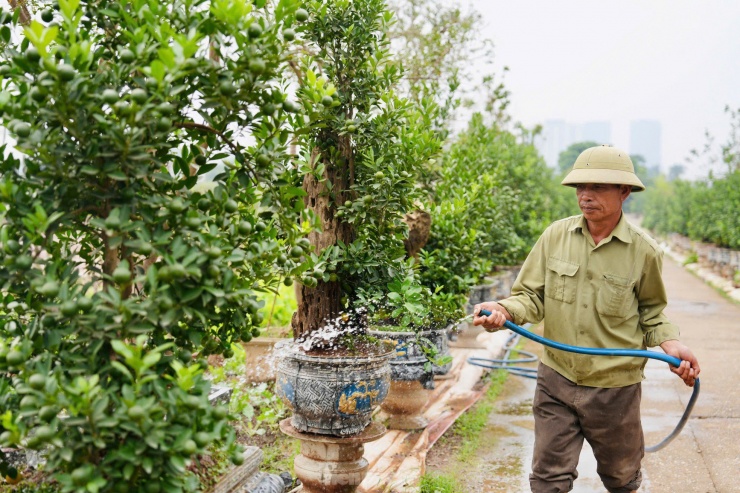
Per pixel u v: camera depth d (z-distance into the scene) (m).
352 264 3.35
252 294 2.05
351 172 3.45
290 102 2.10
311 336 3.35
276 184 2.27
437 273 5.22
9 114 1.78
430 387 4.83
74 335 2.14
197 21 1.95
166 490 1.77
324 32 3.35
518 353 8.36
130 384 1.88
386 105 3.52
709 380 7.14
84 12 2.06
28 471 2.48
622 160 3.06
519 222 10.43
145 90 1.85
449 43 7.64
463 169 6.81
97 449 1.79
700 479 4.40
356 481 3.38
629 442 3.18
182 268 1.76
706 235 20.89
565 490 3.19
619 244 3.13
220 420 1.82
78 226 2.04
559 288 3.21
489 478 4.36
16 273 1.82
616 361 3.08
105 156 1.80
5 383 1.92
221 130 2.11
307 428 3.35
